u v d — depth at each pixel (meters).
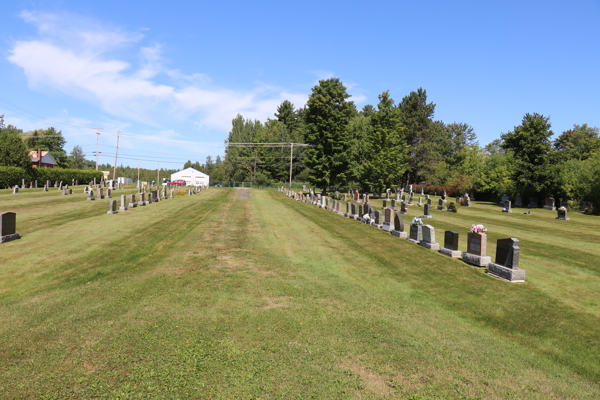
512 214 36.53
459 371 6.45
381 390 5.77
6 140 56.97
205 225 23.45
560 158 46.31
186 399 5.37
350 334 7.89
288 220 27.95
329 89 58.12
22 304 9.10
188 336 7.52
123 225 22.02
